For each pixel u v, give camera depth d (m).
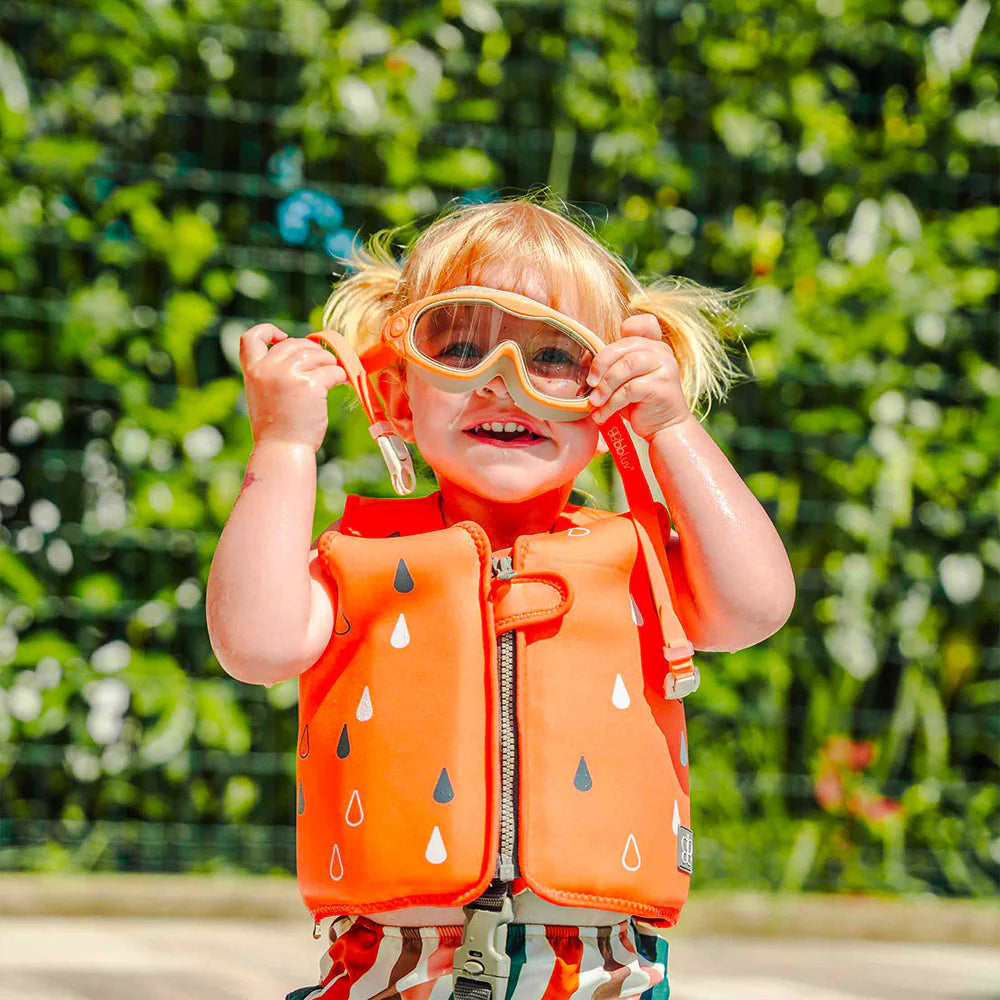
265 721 3.80
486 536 1.45
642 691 1.43
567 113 3.97
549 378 1.46
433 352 1.47
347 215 3.91
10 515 3.73
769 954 3.18
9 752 3.63
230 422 3.77
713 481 1.47
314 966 2.74
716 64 4.05
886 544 3.99
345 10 3.90
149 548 3.71
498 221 1.56
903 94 4.22
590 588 1.43
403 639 1.41
